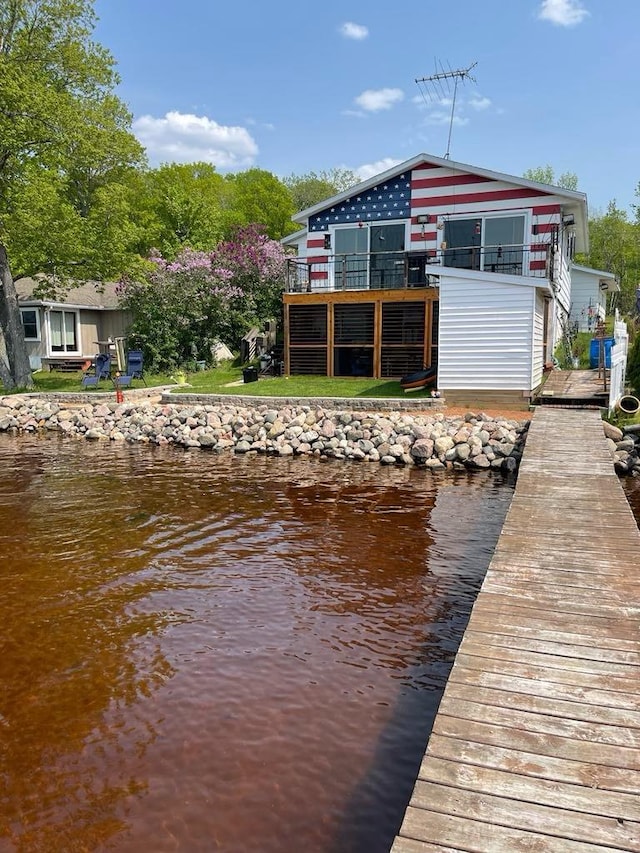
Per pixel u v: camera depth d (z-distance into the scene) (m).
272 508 9.09
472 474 11.15
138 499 9.67
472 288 14.03
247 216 50.31
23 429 16.69
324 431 13.30
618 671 3.44
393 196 19.20
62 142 20.08
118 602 6.02
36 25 20.84
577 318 28.84
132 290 23.72
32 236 19.94
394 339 18.05
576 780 2.59
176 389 18.53
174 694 4.52
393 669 4.82
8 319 21.08
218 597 6.11
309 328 19.38
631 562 5.14
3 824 3.37
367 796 3.52
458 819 2.39
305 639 5.29
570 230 22.95
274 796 3.53
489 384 14.15
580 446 9.98
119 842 3.23
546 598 4.44
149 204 40.00
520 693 3.25
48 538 7.88
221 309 23.97
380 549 7.36
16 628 5.52
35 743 4.02
